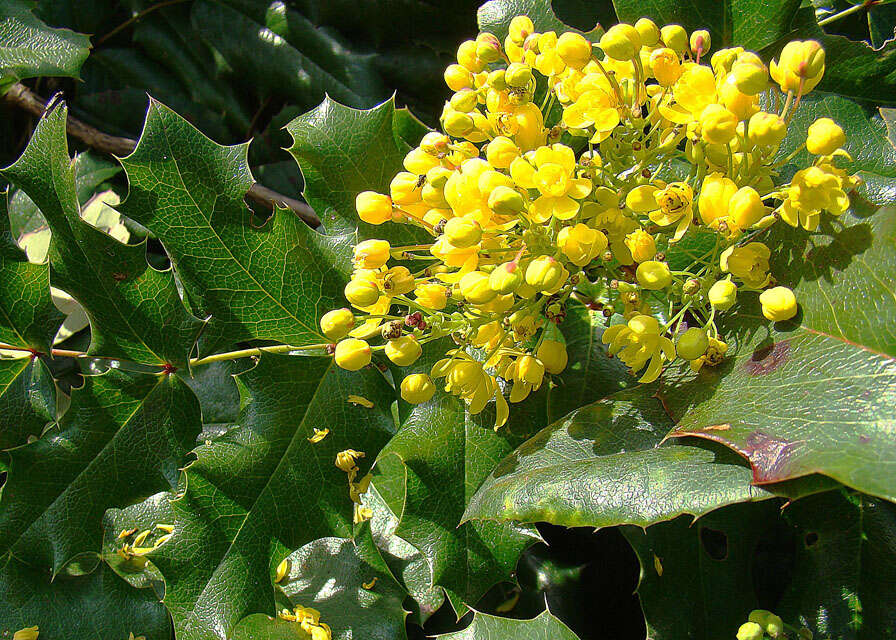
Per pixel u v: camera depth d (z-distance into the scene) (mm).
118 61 309
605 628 218
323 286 174
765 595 197
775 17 174
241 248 171
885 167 171
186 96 308
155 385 182
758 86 124
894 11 200
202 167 168
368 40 284
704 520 188
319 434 172
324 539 230
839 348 130
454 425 173
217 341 176
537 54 151
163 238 168
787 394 129
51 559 175
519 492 145
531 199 144
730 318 149
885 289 128
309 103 291
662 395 148
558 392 175
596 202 143
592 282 167
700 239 159
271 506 168
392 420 174
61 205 171
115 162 293
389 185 175
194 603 163
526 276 133
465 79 159
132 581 213
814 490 122
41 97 315
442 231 150
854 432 118
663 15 177
